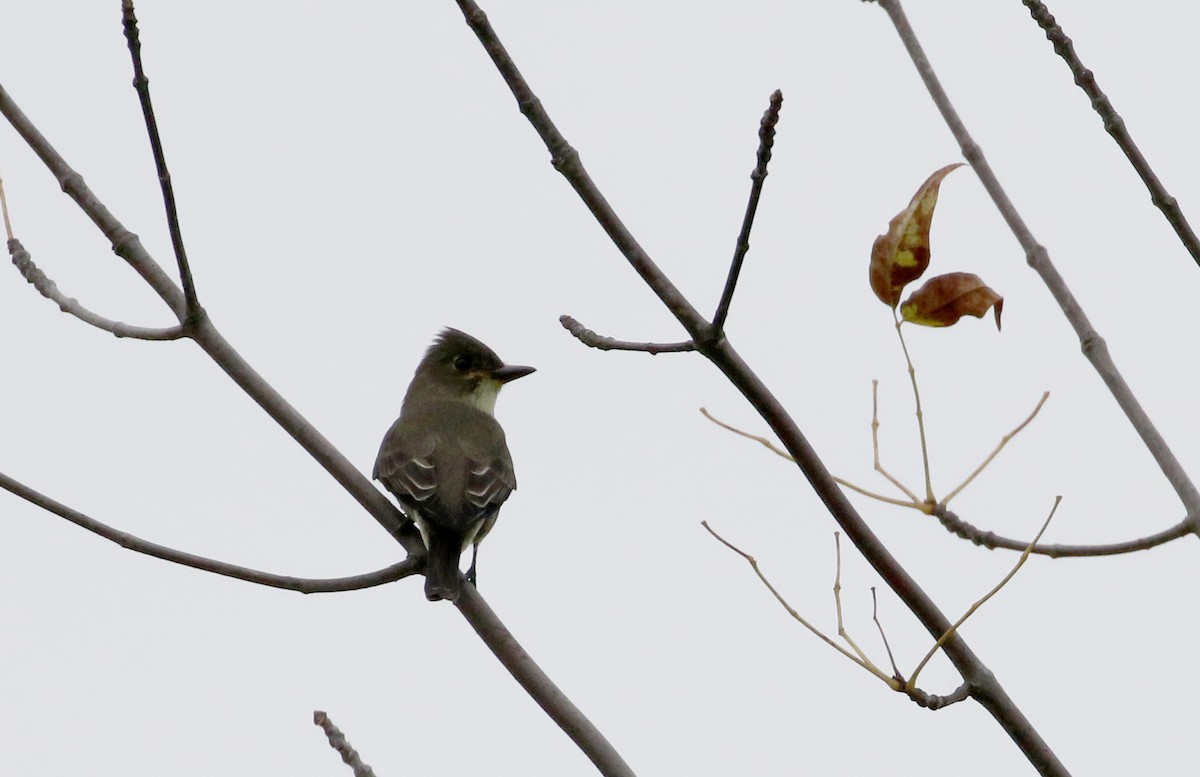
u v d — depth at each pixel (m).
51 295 9.80
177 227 9.43
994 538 8.20
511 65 7.39
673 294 7.50
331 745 7.62
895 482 8.19
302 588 9.09
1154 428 8.05
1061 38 8.00
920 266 7.64
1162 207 7.89
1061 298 8.41
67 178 10.09
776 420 7.55
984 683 7.62
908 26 9.09
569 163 7.45
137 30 8.38
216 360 9.98
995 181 8.73
